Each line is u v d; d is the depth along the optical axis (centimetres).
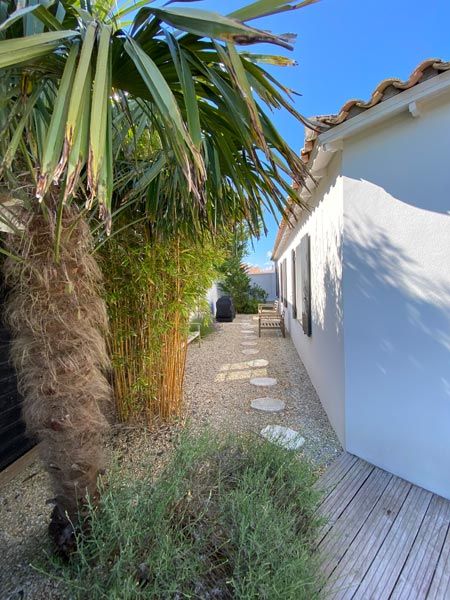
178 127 99
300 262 566
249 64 120
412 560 163
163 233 263
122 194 252
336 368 296
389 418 237
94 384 156
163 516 139
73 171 91
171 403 334
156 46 122
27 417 156
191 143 101
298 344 630
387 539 176
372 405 247
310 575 125
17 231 139
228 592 119
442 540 176
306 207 165
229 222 260
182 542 130
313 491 176
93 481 158
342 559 164
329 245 312
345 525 186
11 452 256
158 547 125
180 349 344
